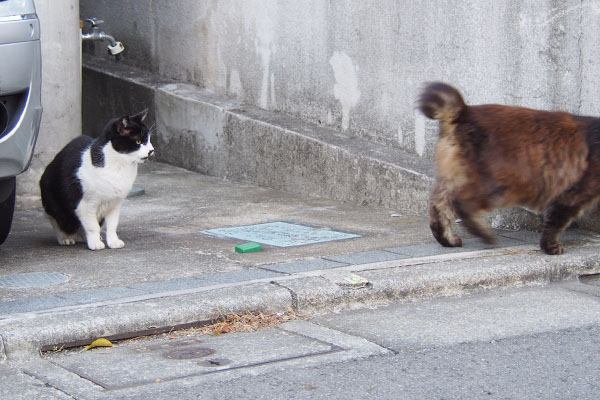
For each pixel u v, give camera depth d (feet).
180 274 17.49
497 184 18.24
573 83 20.66
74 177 19.36
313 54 28.02
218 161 30.94
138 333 14.60
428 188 23.32
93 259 19.02
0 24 16.35
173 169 32.58
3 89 16.49
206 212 24.84
